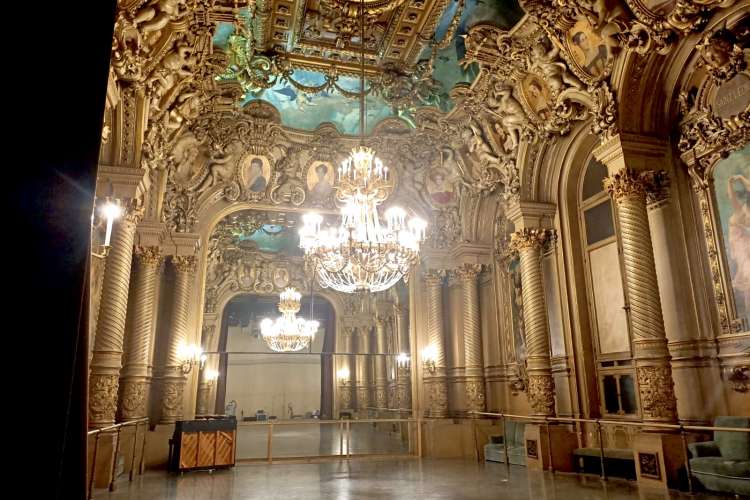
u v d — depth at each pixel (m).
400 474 9.85
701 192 8.38
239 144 13.05
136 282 11.66
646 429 7.79
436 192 14.55
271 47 10.82
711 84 8.29
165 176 11.69
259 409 21.66
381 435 18.14
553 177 11.51
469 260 14.23
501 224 13.84
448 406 13.90
